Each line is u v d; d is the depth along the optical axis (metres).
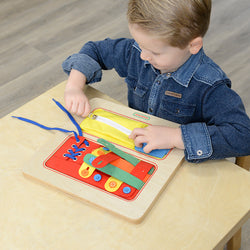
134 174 0.71
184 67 0.85
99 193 0.69
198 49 0.77
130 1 0.72
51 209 0.69
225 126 0.79
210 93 0.85
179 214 0.67
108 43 1.06
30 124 0.85
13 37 2.22
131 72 1.03
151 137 0.76
